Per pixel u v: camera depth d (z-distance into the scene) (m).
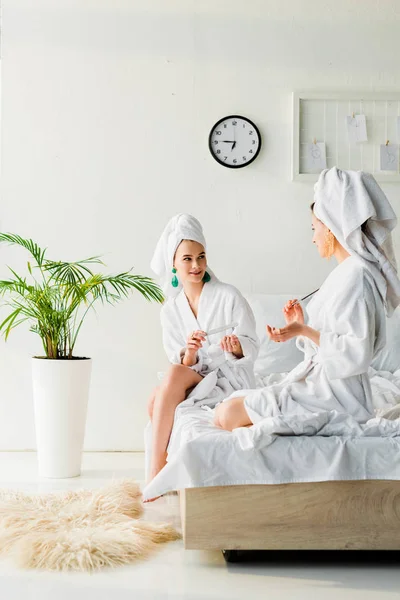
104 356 4.10
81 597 1.94
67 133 4.10
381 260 2.33
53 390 3.45
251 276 4.13
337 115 4.12
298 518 2.12
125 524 2.50
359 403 2.30
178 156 4.12
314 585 2.04
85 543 2.28
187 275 3.12
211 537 2.11
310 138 4.12
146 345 4.11
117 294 4.09
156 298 3.62
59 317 3.59
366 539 2.12
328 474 2.10
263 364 3.62
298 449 2.12
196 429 2.29
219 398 2.87
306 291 4.15
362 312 2.25
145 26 4.11
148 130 4.12
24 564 2.20
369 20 4.16
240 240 4.13
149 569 2.18
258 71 4.13
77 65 4.11
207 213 4.13
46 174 4.10
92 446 4.11
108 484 3.06
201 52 4.12
